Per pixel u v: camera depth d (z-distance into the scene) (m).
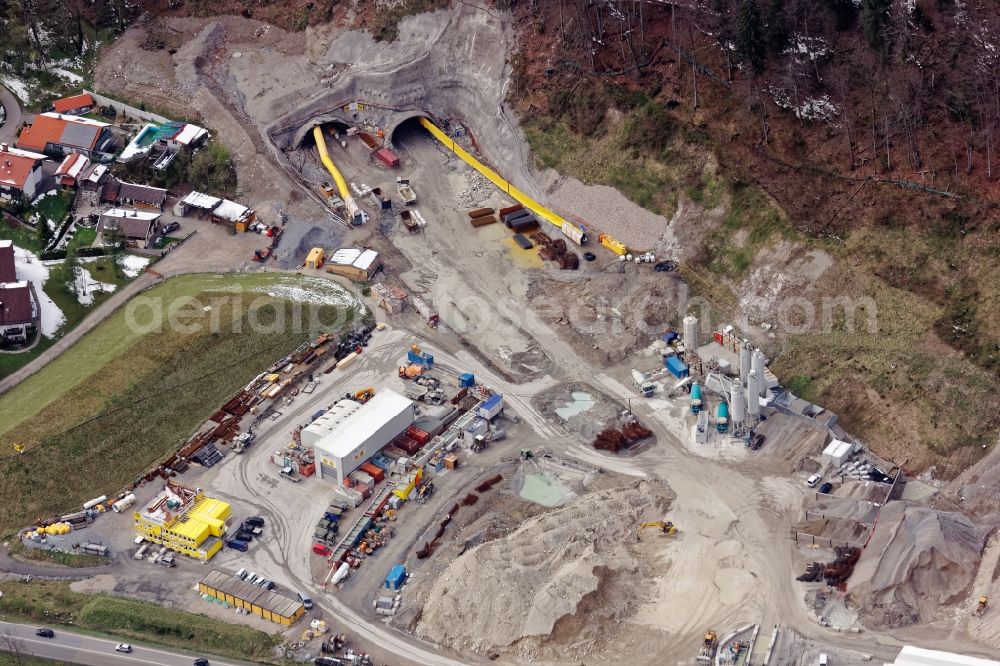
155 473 153.75
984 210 165.62
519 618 132.38
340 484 151.88
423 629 134.12
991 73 180.25
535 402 165.25
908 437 153.50
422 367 169.25
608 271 182.50
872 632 132.25
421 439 157.62
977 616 132.00
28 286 174.38
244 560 142.88
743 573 139.38
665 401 164.62
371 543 144.12
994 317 157.00
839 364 162.50
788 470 152.88
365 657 131.00
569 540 141.38
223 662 130.88
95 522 147.75
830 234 172.00
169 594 139.12
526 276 184.50
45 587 140.38
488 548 139.25
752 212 178.88
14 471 151.88
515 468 155.12
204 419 161.50
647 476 153.50
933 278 163.38
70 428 157.12
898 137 177.88
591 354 172.12
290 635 133.75
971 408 151.75
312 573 141.12
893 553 137.25
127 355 168.38
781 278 172.12
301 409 163.38
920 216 168.88
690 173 186.12
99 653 131.88
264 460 156.00
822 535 143.25
